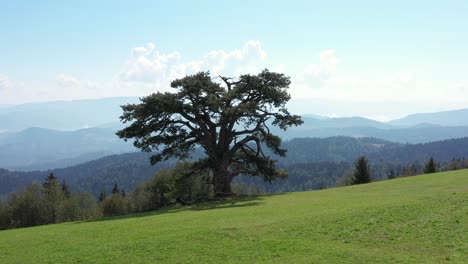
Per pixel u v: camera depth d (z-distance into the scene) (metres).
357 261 14.91
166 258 16.78
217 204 36.62
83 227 27.00
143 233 21.75
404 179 45.03
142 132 42.31
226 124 44.31
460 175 42.25
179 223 24.42
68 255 18.17
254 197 40.78
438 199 24.88
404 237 17.41
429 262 14.30
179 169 85.25
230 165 47.69
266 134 45.91
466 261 14.16
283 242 17.73
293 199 35.06
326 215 22.31
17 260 18.06
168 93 41.25
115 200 106.50
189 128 44.53
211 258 16.41
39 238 23.36
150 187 97.25
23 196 95.44
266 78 44.19
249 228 20.52
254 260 15.83
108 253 17.94
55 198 96.75
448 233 17.42
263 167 46.34
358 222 20.19
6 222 96.00
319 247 16.81
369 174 97.25
